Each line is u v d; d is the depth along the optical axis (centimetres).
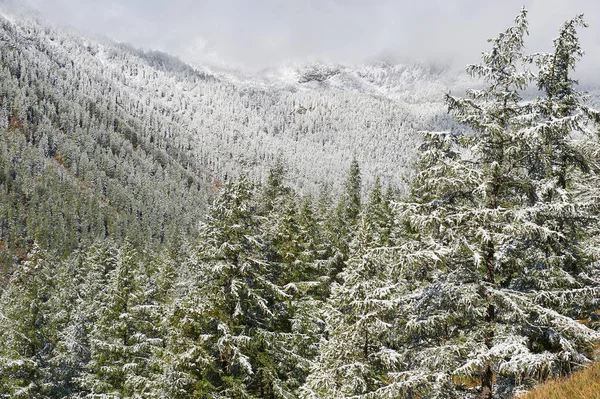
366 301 1148
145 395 1738
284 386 1614
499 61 1048
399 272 1058
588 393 619
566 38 1119
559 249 1104
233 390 1479
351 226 3117
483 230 949
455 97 1071
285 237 2286
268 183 3070
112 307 2273
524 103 1048
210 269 1594
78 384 2592
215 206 1703
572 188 1415
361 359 1323
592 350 1045
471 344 951
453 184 1020
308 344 1938
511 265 1046
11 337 2509
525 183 1026
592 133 1060
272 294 1788
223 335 1537
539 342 1038
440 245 985
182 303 1558
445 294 1024
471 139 1070
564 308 1088
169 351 1549
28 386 2392
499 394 1107
